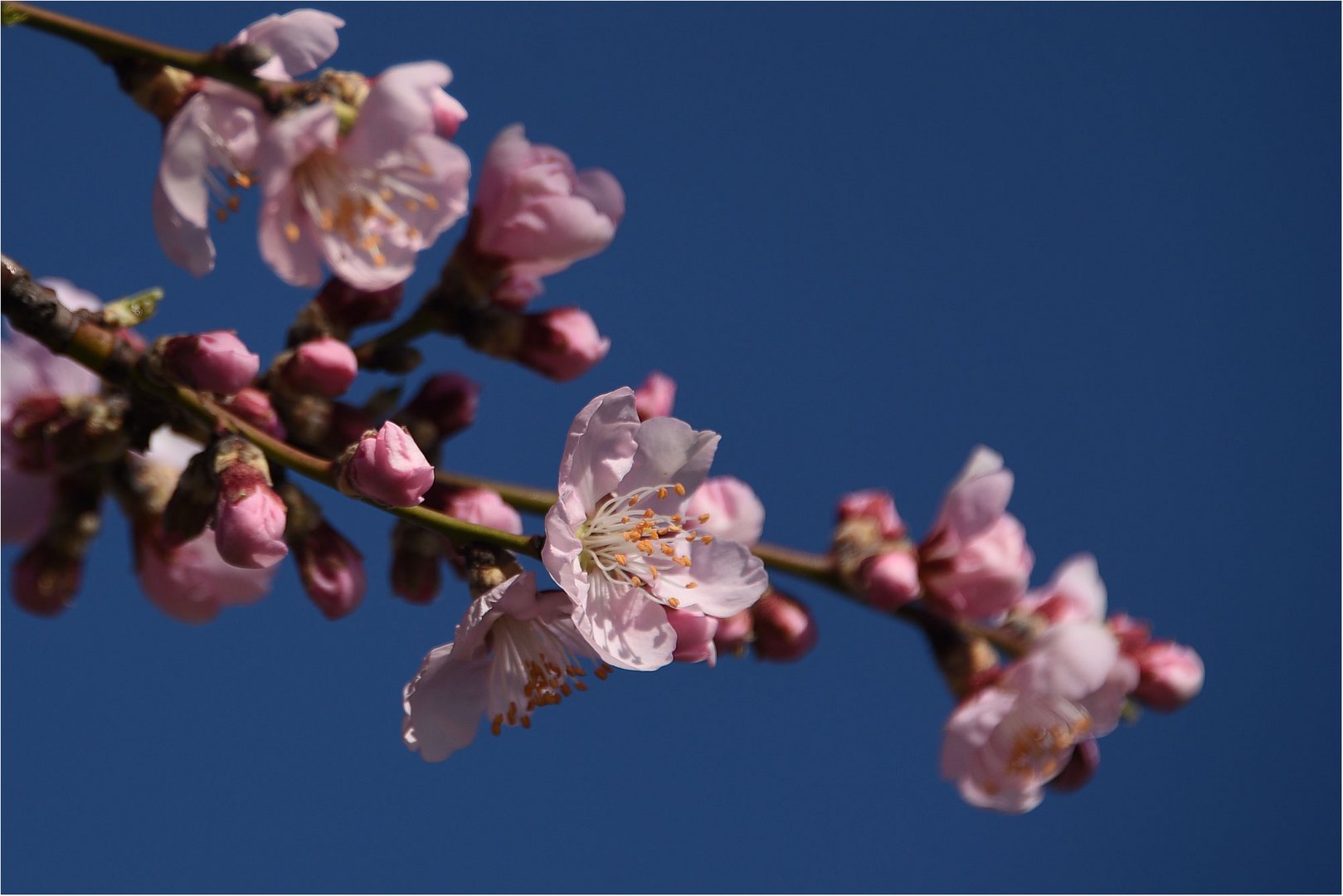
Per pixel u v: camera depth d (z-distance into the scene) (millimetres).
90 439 664
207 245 648
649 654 631
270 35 652
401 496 626
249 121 651
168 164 647
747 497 670
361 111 650
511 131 669
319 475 635
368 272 654
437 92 660
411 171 656
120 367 645
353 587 663
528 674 639
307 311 667
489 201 669
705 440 640
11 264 643
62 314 644
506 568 631
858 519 680
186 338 644
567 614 634
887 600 670
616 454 635
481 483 668
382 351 670
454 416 676
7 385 675
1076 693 677
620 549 636
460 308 671
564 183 669
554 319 675
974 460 679
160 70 652
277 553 639
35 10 646
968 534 677
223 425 646
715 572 638
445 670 639
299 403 660
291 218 653
